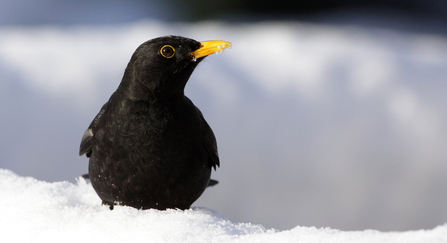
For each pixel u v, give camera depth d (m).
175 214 3.39
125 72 3.42
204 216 3.39
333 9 8.65
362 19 8.52
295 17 8.70
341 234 3.32
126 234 3.36
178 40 3.42
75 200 3.46
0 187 3.47
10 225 3.39
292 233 3.33
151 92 3.41
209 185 3.56
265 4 8.60
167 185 3.42
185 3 8.59
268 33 7.14
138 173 3.42
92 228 3.37
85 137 3.44
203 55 3.42
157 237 3.35
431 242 3.29
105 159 3.42
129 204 3.43
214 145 3.45
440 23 8.56
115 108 3.42
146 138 3.41
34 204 3.42
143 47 3.41
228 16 8.70
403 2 8.77
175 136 3.41
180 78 3.42
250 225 3.39
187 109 3.42
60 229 3.38
